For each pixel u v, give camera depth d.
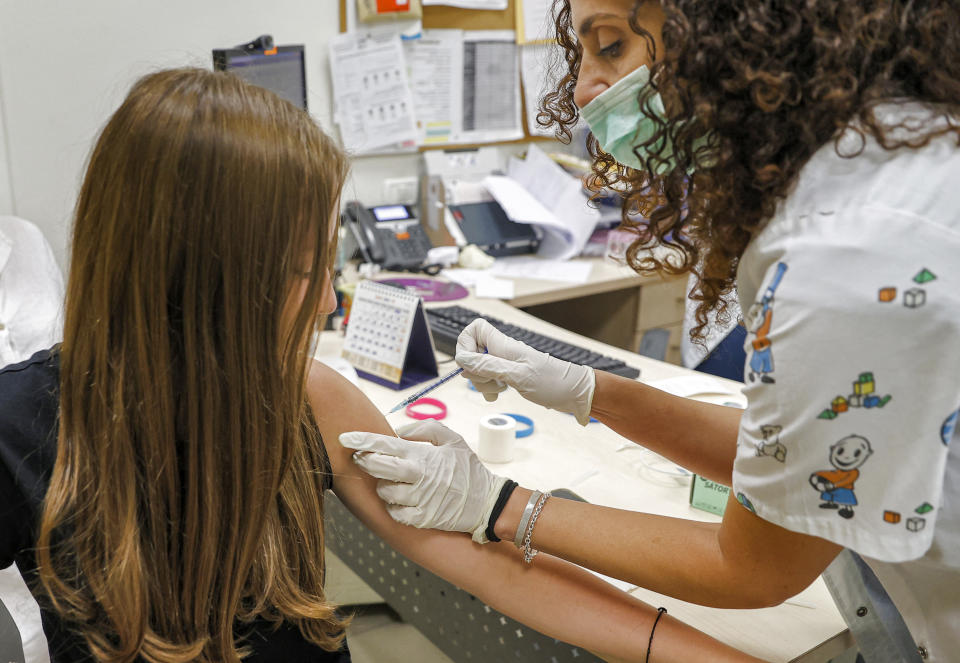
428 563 1.03
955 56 0.67
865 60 0.67
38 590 0.83
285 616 0.91
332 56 2.57
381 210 2.65
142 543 0.79
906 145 0.66
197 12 2.35
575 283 2.47
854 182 0.68
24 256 1.88
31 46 2.17
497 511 0.97
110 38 2.26
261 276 0.75
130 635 0.78
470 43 2.79
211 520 0.80
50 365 0.86
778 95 0.66
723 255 0.81
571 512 0.93
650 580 0.86
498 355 1.26
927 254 0.63
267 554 0.87
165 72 0.76
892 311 0.64
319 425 1.05
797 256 0.68
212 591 0.83
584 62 0.88
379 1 2.56
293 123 0.75
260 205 0.73
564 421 1.59
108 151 0.72
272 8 2.46
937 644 0.87
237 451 0.79
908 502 0.67
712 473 1.12
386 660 1.81
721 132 0.71
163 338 0.74
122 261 0.72
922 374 0.64
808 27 0.66
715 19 0.69
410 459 0.99
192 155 0.70
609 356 1.88
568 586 0.98
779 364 0.69
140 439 0.77
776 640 0.99
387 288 1.75
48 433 0.82
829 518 0.70
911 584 0.86
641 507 1.29
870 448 0.67
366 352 1.75
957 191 0.65
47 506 0.77
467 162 2.91
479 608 1.34
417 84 2.75
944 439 0.66
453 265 2.63
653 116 0.76
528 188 2.87
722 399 1.67
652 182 0.85
